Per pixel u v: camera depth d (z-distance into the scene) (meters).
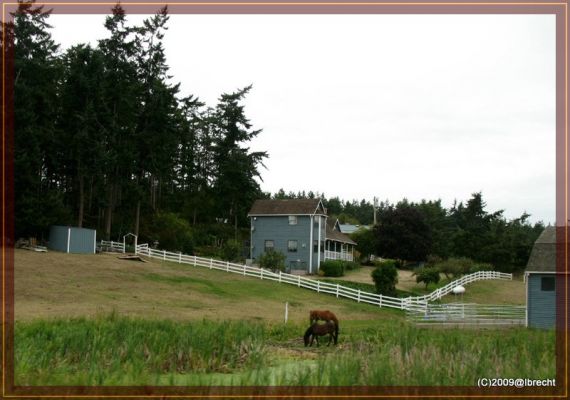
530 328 27.61
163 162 56.72
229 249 55.97
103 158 49.44
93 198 58.22
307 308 35.44
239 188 71.38
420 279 51.62
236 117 73.56
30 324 17.59
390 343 15.83
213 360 14.86
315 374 11.36
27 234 47.12
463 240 75.81
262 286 41.53
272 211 61.03
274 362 15.29
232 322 21.00
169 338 15.52
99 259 43.31
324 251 61.38
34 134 46.31
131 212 60.59
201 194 73.50
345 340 20.89
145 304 30.98
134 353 13.99
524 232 85.25
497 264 73.75
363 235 74.81
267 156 73.31
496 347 14.73
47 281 33.75
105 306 29.09
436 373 11.20
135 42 55.97
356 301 40.06
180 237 57.72
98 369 11.60
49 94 49.91
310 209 59.69
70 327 16.45
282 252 54.97
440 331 21.72
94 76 50.69
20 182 45.81
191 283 39.28
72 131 51.38
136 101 55.09
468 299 48.03
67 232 45.47
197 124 79.81
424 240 71.12
